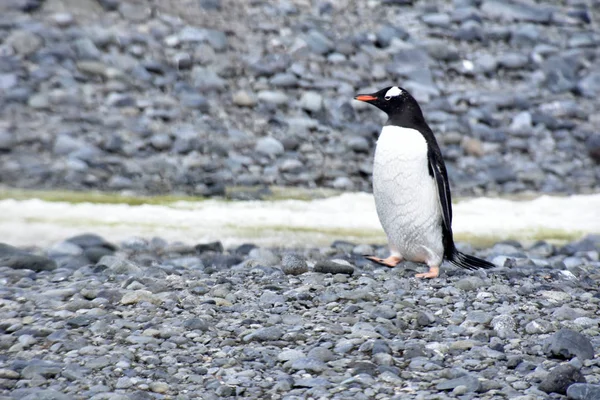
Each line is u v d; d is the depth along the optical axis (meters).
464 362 12.55
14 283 16.42
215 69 34.22
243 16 37.94
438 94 35.22
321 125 31.97
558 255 22.45
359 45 37.25
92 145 28.80
